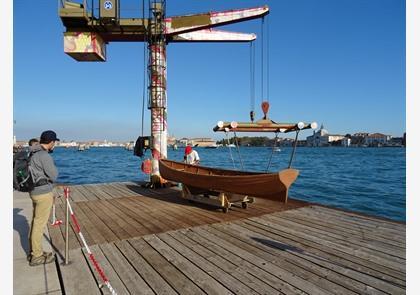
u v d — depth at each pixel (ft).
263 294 10.86
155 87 34.32
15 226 19.47
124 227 19.43
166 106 35.70
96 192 32.94
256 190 21.12
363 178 84.28
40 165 13.58
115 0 31.68
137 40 37.01
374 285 11.53
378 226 19.51
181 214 22.91
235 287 11.37
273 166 125.29
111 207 25.49
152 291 11.11
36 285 11.63
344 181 77.56
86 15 31.45
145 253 14.87
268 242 16.38
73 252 15.07
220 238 17.11
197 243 16.29
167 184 36.04
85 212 23.70
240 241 16.58
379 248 15.47
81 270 12.94
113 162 167.22
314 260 13.92
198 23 33.09
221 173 29.17
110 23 32.50
